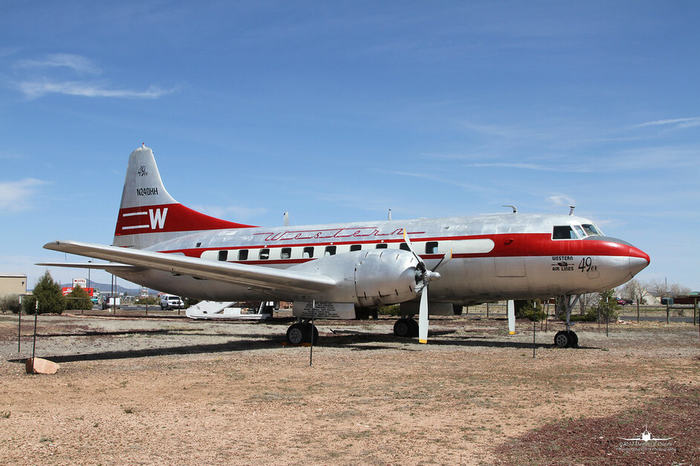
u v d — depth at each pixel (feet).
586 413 23.34
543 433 20.18
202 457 17.42
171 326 80.33
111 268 64.75
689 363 39.37
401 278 46.93
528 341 57.67
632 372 34.81
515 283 51.85
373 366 37.52
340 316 49.98
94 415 22.93
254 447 18.51
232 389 28.84
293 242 61.41
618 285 49.93
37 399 26.16
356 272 48.47
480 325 89.25
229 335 64.44
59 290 120.06
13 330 67.67
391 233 57.21
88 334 63.72
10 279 159.43
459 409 24.13
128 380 31.58
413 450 18.24
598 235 50.62
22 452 17.81
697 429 20.62
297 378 32.37
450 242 54.03
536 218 52.65
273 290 51.96
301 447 18.52
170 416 22.80
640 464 16.74
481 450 18.22
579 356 43.83
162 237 71.87
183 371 35.12
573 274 49.55
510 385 29.96
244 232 65.92
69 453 17.74
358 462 17.04
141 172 74.33
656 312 177.37
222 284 61.87
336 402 25.58
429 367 37.09
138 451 17.99
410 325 62.90
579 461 17.10
